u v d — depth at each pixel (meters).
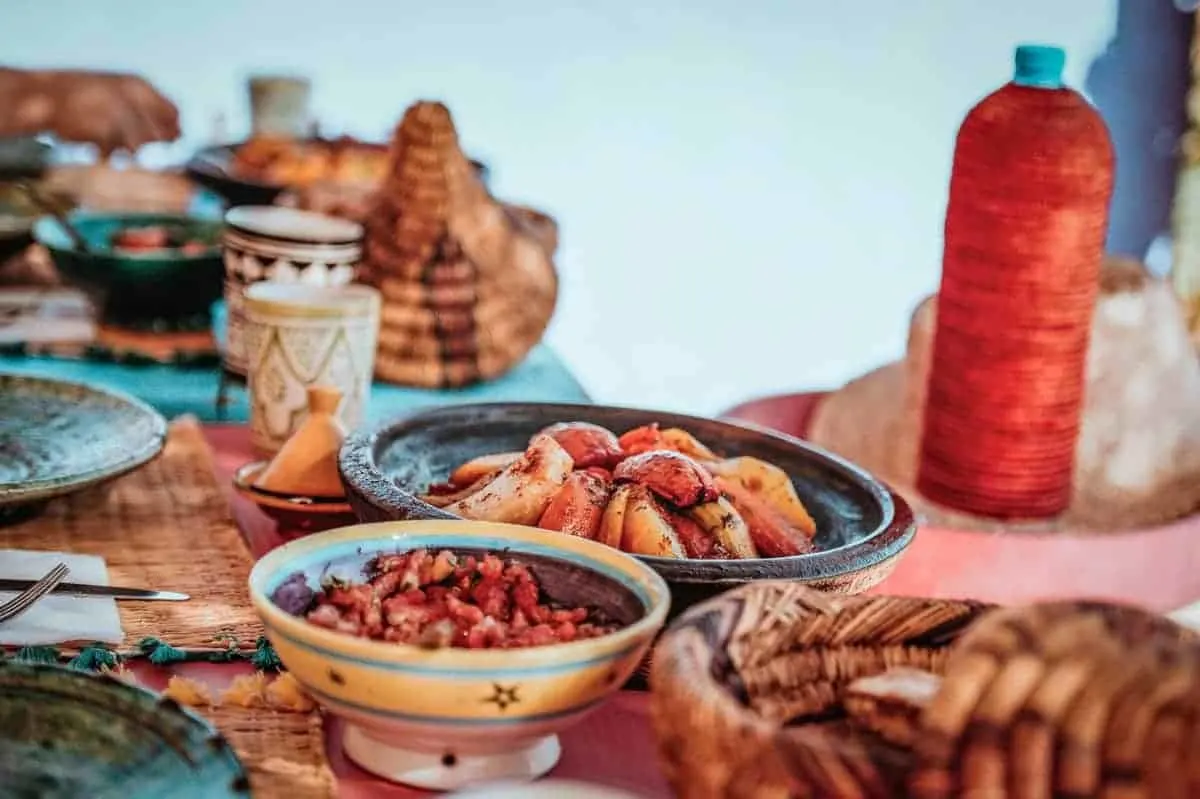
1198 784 0.92
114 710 1.10
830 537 1.33
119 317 1.87
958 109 3.41
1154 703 0.94
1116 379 1.55
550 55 3.28
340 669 1.09
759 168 3.43
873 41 3.36
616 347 3.53
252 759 1.14
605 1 3.26
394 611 1.14
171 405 1.74
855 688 1.10
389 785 1.13
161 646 1.24
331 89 3.17
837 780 0.98
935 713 0.97
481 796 1.07
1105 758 0.94
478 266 1.85
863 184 3.47
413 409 1.40
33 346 1.85
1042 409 1.45
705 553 1.26
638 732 1.20
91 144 2.58
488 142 3.33
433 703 1.09
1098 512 1.52
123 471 1.41
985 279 1.44
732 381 3.54
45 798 1.06
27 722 1.10
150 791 1.06
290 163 2.17
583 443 1.33
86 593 1.29
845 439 1.63
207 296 1.88
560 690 1.10
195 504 1.47
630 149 3.39
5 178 2.13
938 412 1.48
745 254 3.49
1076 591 1.42
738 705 1.02
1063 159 1.41
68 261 1.83
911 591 1.40
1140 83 2.82
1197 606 1.42
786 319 3.55
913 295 3.54
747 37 3.34
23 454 1.44
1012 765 0.95
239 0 3.04
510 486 1.28
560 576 1.19
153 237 1.92
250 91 2.24
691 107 3.37
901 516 1.30
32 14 2.96
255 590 1.13
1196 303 2.72
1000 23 3.37
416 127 1.84
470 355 1.85
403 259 1.83
